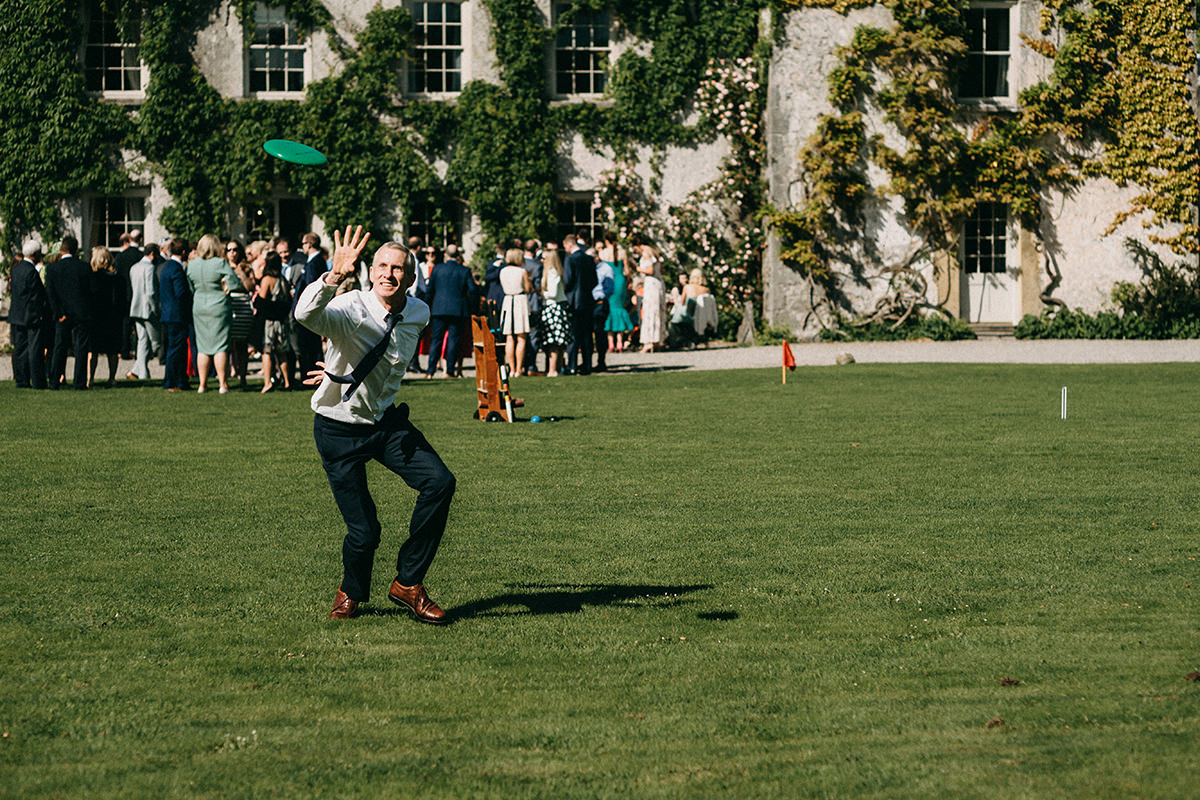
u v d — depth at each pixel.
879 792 3.64
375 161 24.62
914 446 11.20
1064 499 8.68
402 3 24.95
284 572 6.66
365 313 5.50
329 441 5.70
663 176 25.44
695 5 25.33
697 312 24.33
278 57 24.61
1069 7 24.92
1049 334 25.17
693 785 3.73
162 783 3.77
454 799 3.65
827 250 24.98
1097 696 4.52
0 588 6.29
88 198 24.41
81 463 10.32
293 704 4.56
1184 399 14.84
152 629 5.58
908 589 6.26
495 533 7.67
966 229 25.48
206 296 15.85
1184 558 6.87
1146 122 24.92
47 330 16.56
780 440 11.65
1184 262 25.20
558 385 16.86
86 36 24.27
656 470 10.00
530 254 19.36
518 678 4.89
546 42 25.34
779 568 6.73
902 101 24.69
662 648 5.29
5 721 4.34
